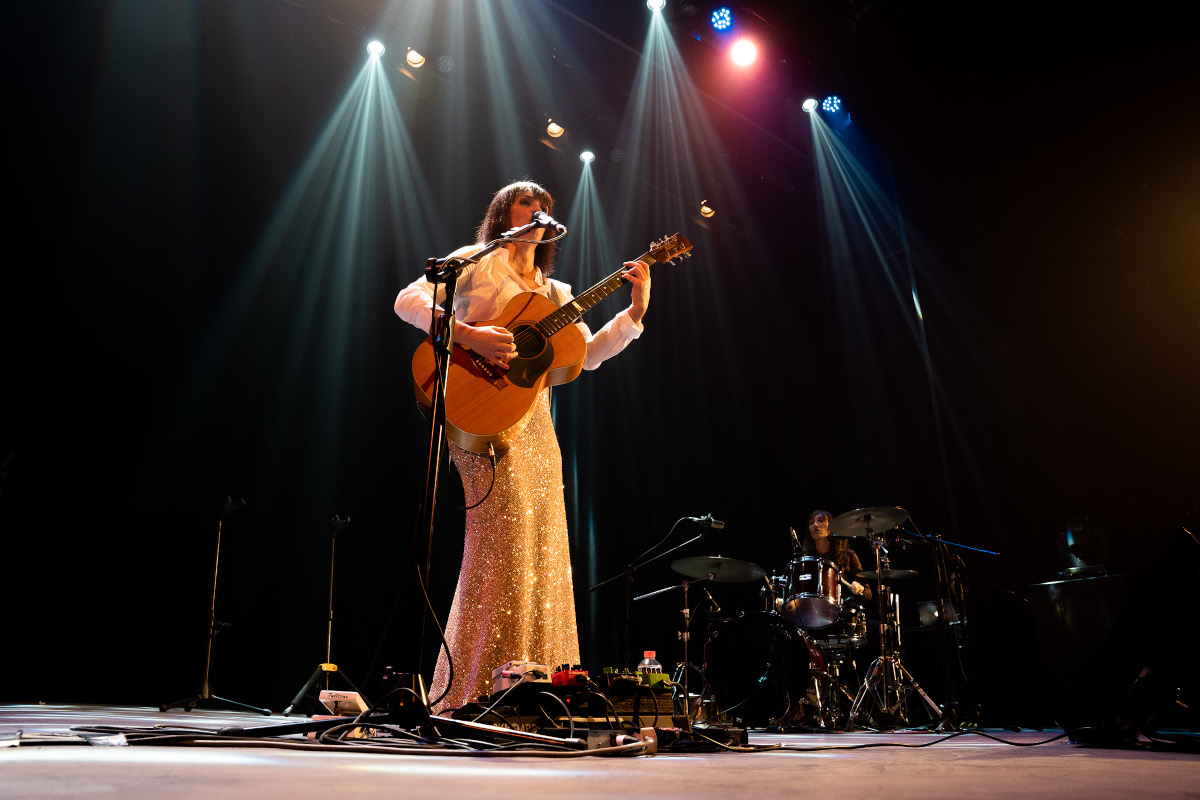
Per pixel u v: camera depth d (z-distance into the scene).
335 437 6.78
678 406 8.52
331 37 6.54
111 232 6.01
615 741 1.87
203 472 6.23
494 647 2.46
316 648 6.38
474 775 1.15
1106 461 5.90
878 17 6.91
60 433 5.73
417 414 7.16
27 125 5.71
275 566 6.37
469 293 2.68
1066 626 5.16
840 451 8.02
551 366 2.62
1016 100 6.73
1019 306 6.57
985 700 5.82
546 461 2.68
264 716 4.66
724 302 8.78
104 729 1.76
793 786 1.12
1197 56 5.77
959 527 6.67
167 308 6.21
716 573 5.93
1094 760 1.72
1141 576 5.58
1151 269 5.84
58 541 5.64
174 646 5.88
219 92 6.41
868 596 5.62
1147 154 5.95
